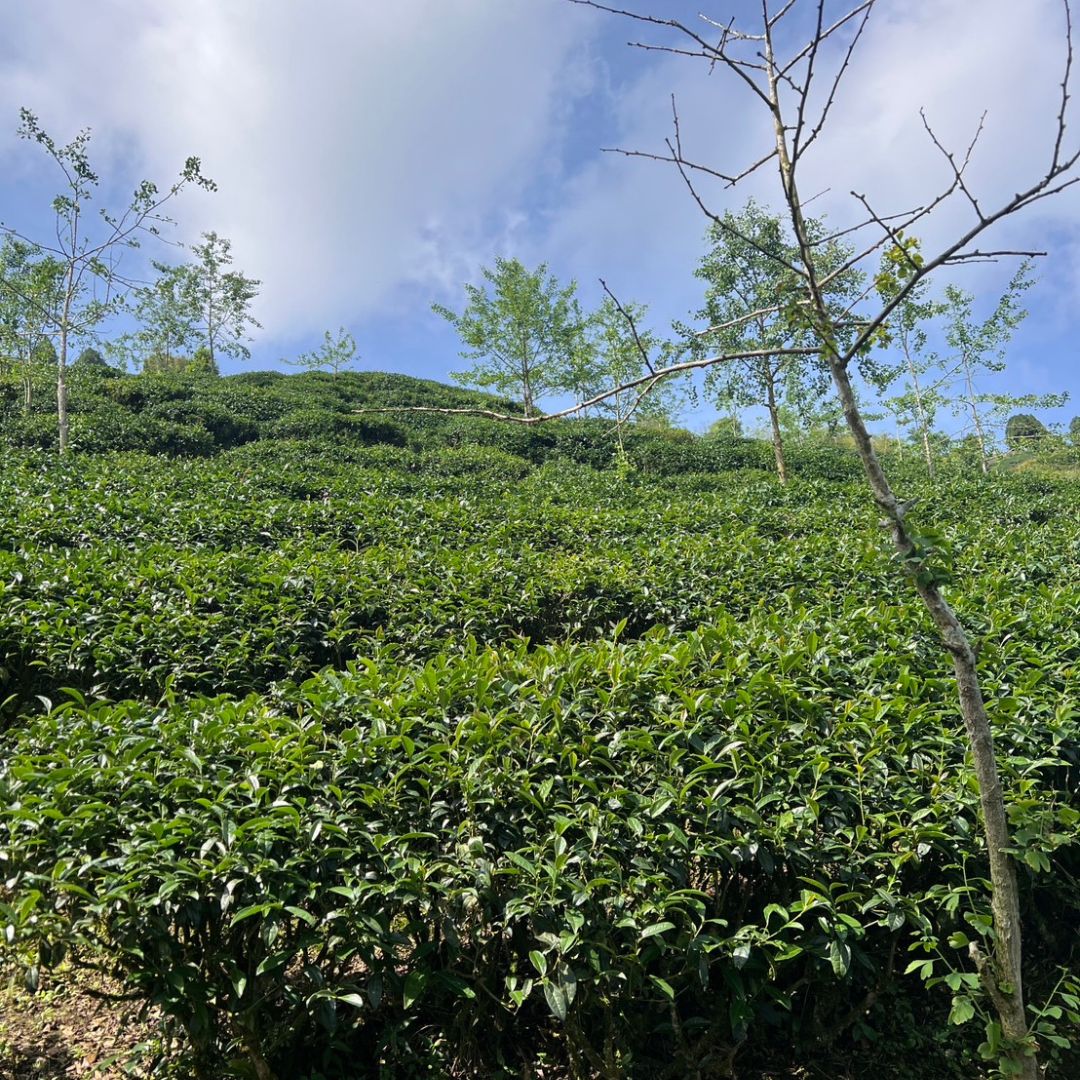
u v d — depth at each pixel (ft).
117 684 16.55
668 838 9.10
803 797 9.80
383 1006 9.00
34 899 7.27
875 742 10.95
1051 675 14.05
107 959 9.09
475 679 11.77
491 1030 9.09
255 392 80.48
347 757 9.84
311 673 18.10
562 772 10.14
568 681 11.91
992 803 7.27
